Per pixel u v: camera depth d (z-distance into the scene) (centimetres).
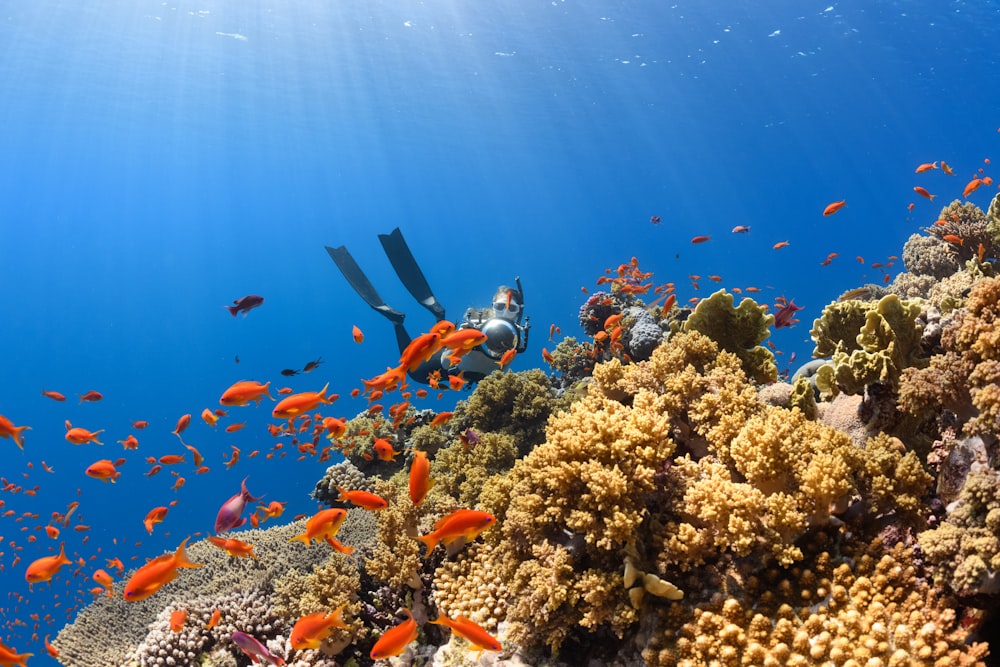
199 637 523
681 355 453
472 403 775
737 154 6650
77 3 3105
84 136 5253
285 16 3353
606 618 346
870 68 4197
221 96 4581
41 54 3644
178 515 4703
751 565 322
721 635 301
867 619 281
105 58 3756
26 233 7031
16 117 4694
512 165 7144
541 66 4081
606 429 370
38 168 5972
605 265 9962
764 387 469
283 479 4812
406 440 916
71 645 572
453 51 3841
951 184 7262
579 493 363
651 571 341
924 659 262
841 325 464
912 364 378
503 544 399
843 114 5303
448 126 5534
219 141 5750
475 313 907
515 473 435
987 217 711
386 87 4506
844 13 3366
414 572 454
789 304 778
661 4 3244
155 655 511
